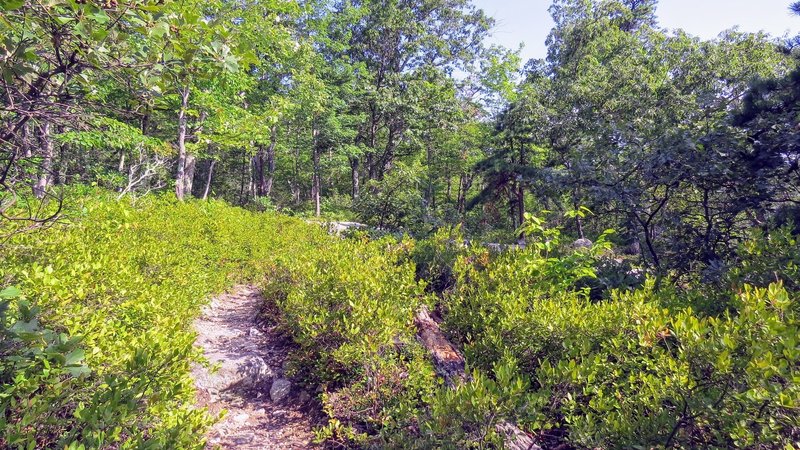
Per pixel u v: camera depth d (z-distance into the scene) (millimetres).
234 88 13930
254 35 13594
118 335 2949
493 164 18094
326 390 4074
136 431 2113
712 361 2465
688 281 5809
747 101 6156
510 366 2994
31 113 2016
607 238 7734
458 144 26359
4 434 1839
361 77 27406
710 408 2340
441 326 4730
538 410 2803
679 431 2596
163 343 2754
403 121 26375
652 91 18344
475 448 2711
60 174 3109
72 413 2219
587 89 19016
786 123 5656
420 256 6453
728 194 6352
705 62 19828
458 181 31031
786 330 2344
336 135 24641
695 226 6605
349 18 25984
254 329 5676
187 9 2002
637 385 3098
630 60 21359
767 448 2262
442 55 29688
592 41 24125
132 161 13203
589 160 7207
